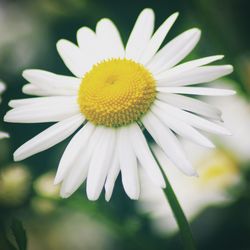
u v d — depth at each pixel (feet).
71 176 0.30
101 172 0.30
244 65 0.50
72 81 0.33
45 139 0.31
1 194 0.41
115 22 0.54
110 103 0.31
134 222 0.41
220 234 0.50
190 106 0.30
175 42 0.32
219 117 0.29
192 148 0.51
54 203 0.41
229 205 0.48
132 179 0.29
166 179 0.29
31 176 0.43
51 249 0.52
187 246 0.29
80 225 0.53
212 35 0.48
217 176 0.49
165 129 0.30
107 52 0.34
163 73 0.31
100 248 0.54
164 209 0.47
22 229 0.28
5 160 0.44
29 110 0.32
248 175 0.49
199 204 0.48
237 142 0.50
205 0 0.47
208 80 0.30
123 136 0.31
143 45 0.33
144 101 0.31
